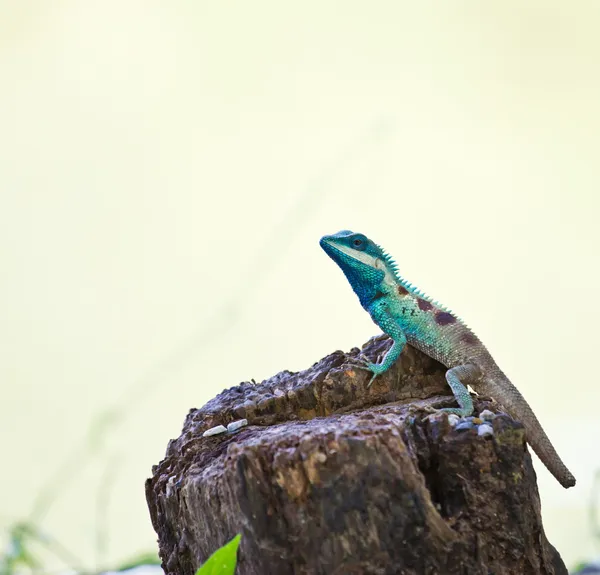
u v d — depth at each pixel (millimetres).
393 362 6281
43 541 8992
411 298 6688
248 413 5984
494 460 5094
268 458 4883
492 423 5188
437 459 5164
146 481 6008
